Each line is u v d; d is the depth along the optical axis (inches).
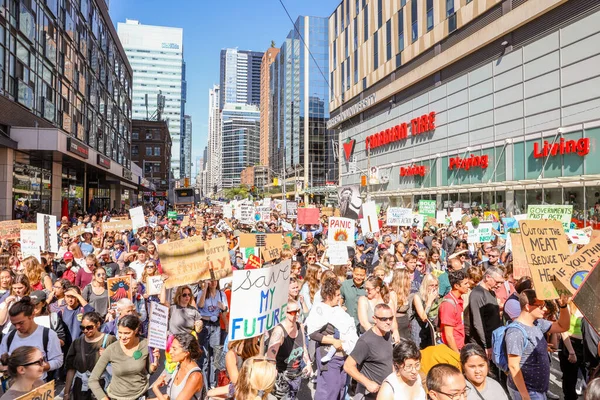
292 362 195.3
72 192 1528.1
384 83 1774.1
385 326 174.2
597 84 893.2
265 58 6181.1
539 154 1030.4
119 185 2293.3
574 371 219.1
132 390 186.9
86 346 198.1
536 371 170.4
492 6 1156.5
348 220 422.9
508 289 285.6
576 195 935.7
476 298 219.3
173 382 171.2
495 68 1182.3
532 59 1058.7
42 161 1107.9
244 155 7436.0
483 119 1231.5
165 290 291.9
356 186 636.1
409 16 1567.4
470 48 1246.3
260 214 862.5
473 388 147.3
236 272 176.1
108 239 475.5
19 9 884.6
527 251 175.9
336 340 202.4
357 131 2087.8
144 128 3688.5
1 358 167.5
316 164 3860.7
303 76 3917.3
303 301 287.9
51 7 1094.4
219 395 178.1
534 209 454.3
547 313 203.8
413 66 1555.1
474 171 1267.2
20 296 233.9
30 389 141.6
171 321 249.6
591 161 904.3
